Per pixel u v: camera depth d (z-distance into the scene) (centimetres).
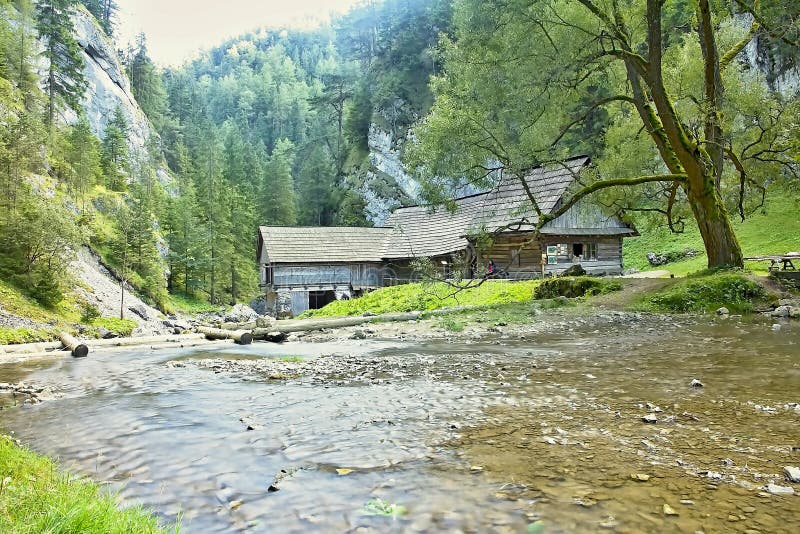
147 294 4612
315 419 612
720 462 437
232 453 503
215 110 17550
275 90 15800
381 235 4609
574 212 3083
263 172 9100
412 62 8000
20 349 1595
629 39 1909
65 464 490
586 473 419
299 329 1877
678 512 347
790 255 1886
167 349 1558
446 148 1880
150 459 495
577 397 676
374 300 2614
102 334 2620
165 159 9962
